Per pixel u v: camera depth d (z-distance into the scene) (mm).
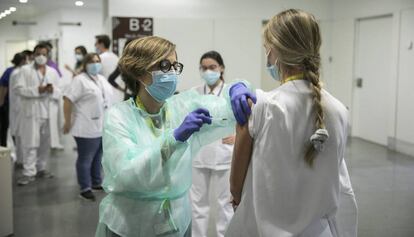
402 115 6164
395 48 6281
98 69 4137
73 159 5996
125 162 1262
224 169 2758
